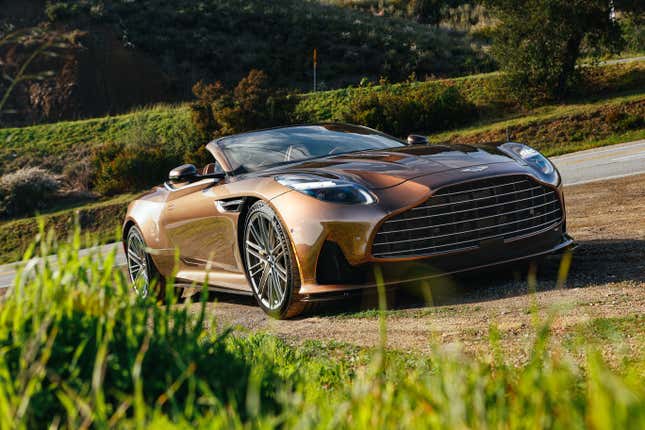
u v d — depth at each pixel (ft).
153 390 5.89
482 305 12.44
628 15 90.74
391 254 13.07
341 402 6.16
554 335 9.64
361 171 14.24
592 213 24.75
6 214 74.64
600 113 76.38
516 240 13.76
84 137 91.30
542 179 14.32
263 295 15.17
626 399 3.47
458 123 85.40
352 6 176.04
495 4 92.84
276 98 79.46
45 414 5.42
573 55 88.17
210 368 6.36
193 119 80.23
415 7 170.50
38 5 134.21
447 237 13.28
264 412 5.89
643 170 36.94
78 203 75.31
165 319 6.49
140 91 118.73
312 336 12.13
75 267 6.38
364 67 123.03
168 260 19.12
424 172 13.84
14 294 6.21
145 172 77.56
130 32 128.47
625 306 10.93
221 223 16.20
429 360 8.73
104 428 4.63
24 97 115.96
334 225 13.23
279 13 142.20
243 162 17.19
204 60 125.29
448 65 124.47
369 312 13.38
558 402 4.31
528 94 88.84
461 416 4.14
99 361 4.82
